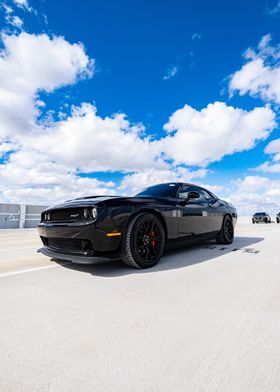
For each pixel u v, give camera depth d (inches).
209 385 32.0
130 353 39.7
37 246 183.9
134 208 101.0
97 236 89.7
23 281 82.7
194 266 104.1
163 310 57.2
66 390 31.4
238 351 40.0
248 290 71.6
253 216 921.5
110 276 88.7
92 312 56.3
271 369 35.3
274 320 51.6
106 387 31.9
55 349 41.1
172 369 35.5
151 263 102.8
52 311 57.0
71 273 93.6
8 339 44.5
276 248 155.3
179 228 123.8
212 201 165.5
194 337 44.7
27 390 31.4
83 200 104.7
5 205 425.1
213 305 60.1
